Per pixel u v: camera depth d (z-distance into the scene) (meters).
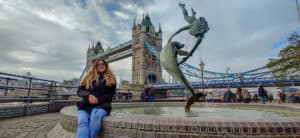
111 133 2.43
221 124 2.10
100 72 2.70
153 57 68.94
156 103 7.29
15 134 3.49
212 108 5.66
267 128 2.04
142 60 65.44
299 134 2.06
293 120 2.15
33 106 6.50
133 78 67.62
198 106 6.70
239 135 2.05
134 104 6.57
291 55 14.56
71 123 2.83
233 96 12.47
